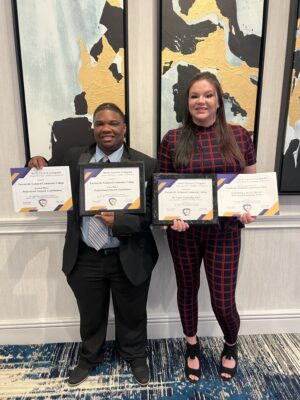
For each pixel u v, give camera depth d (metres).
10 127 1.65
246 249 1.89
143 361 1.73
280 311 1.98
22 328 1.92
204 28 1.54
